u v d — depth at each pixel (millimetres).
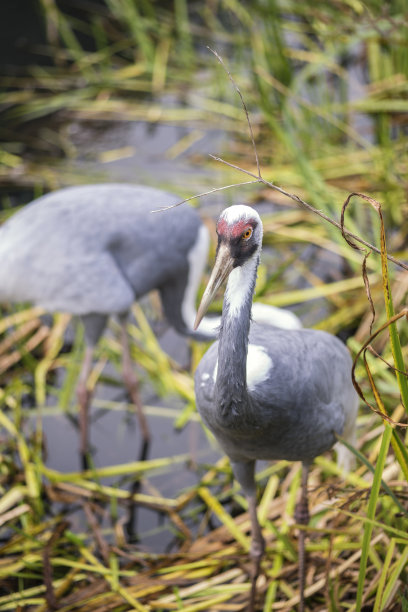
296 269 10008
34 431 8414
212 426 5316
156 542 7230
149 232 7578
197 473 7902
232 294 4719
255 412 5027
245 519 7121
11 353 9258
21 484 7703
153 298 10039
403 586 5527
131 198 7730
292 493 7055
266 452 5383
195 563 6719
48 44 14273
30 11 14977
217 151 11789
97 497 7641
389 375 7605
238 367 4781
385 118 10867
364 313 8906
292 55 13094
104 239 7492
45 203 7758
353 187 10352
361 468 6969
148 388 8969
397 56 11688
